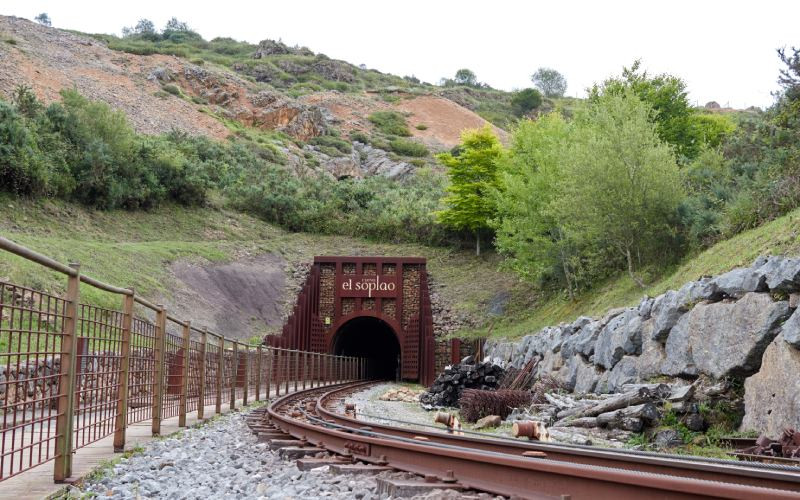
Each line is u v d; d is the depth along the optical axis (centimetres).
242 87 9531
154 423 1056
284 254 4856
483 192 4700
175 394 1236
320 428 971
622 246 2583
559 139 3247
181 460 823
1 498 540
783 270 1088
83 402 699
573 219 2567
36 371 557
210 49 14925
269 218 5516
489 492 567
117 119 4888
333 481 662
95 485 635
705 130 4722
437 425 1547
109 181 4497
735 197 2152
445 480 614
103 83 8031
